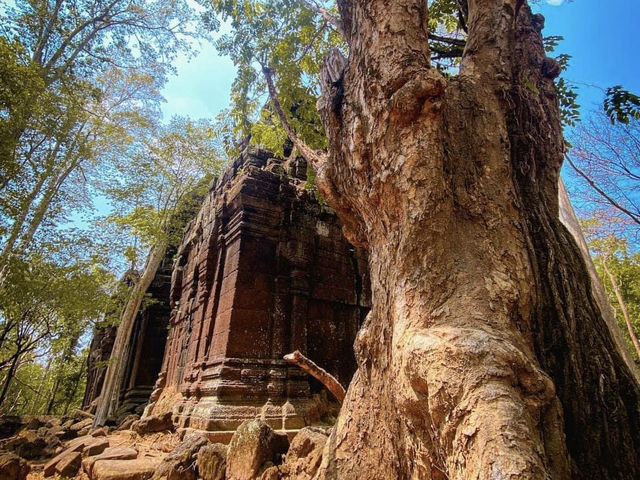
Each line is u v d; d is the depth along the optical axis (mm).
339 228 10328
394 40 3084
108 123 13156
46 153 9664
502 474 1616
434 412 2076
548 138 3627
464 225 2836
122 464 5988
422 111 2814
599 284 5246
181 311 12672
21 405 30453
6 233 8047
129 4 11203
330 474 2955
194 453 5129
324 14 5273
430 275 2572
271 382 7816
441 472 2230
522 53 3916
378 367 3021
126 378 15453
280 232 9281
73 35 10188
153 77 14195
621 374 2633
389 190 2906
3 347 12977
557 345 2664
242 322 8156
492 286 2516
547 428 2098
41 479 6727
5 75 6898
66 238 10898
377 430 2869
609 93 4629
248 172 9469
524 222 2984
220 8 6547
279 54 6703
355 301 9836
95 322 14664
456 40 5500
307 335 8789
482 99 3334
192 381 8852
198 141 16031
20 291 8727
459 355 2072
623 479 2240
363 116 3170
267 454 4367
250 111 7449
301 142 5422
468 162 3064
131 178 14523
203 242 11258
